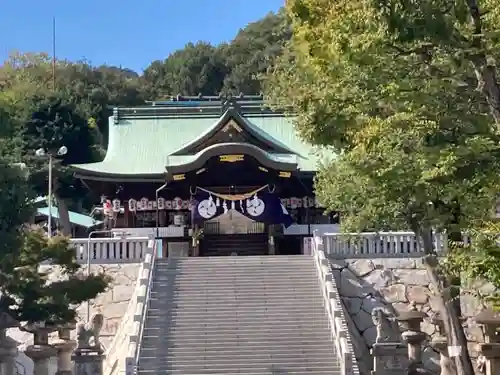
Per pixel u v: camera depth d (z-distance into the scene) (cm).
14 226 2875
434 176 1945
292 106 2912
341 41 2038
